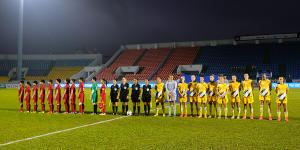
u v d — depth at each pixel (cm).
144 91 1120
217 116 1105
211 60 4938
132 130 788
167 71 4778
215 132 753
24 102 1866
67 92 1223
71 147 591
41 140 659
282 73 4250
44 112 1247
